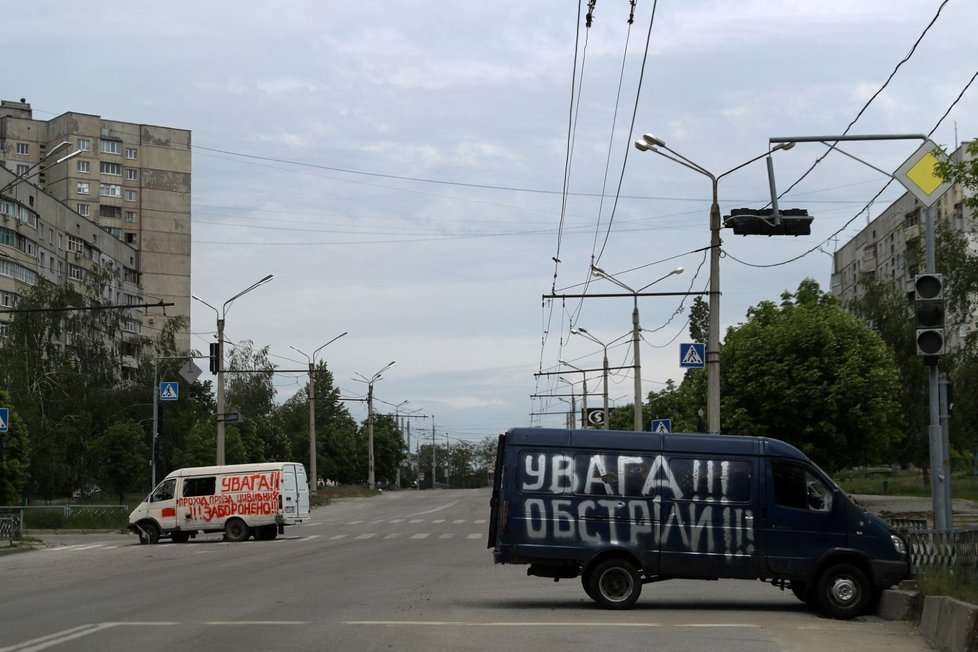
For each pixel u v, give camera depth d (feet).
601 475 48.83
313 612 44.96
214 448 207.41
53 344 193.67
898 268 272.92
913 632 40.45
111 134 343.26
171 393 146.82
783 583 49.88
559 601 51.03
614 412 303.68
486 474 573.33
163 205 351.67
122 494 169.48
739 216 75.56
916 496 157.89
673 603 51.16
